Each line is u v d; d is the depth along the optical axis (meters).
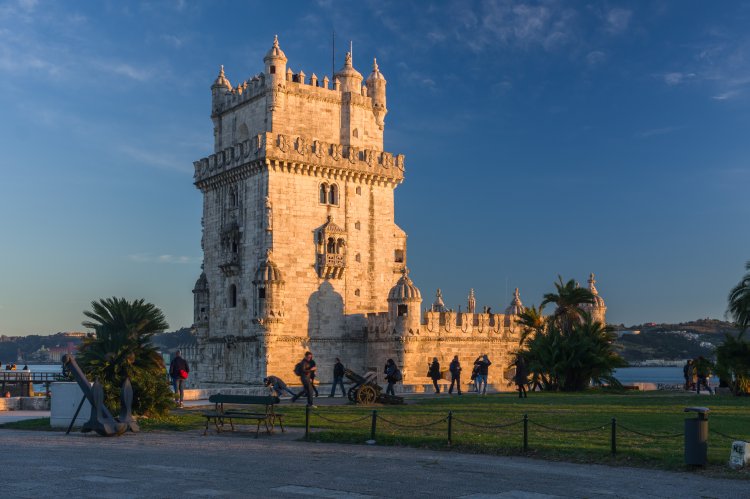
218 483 21.98
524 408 44.06
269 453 28.28
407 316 82.75
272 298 79.75
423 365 84.56
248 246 83.75
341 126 88.06
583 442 29.81
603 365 66.94
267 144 81.00
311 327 82.88
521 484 22.39
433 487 21.84
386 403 50.22
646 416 38.69
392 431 33.72
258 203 82.56
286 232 82.00
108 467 24.62
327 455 27.81
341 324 85.06
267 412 35.50
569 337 68.69
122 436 34.12
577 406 45.56
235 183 86.88
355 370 85.62
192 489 21.03
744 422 35.91
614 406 45.56
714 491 21.55
